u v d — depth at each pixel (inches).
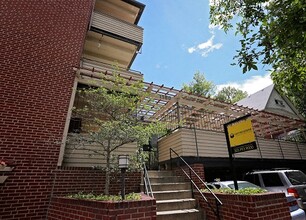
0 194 175.6
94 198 145.4
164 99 301.1
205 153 298.0
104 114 230.2
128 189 226.8
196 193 217.3
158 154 350.3
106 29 362.0
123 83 226.8
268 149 378.0
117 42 390.6
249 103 636.7
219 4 240.4
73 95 247.3
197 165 262.5
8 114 204.4
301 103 619.8
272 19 151.6
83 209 132.4
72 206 146.6
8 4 253.0
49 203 190.4
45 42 258.7
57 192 197.2
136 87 231.9
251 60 153.3
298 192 209.2
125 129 185.0
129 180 231.5
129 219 115.2
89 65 288.5
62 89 244.1
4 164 169.0
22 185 186.9
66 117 232.8
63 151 214.2
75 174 210.7
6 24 240.8
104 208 115.1
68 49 271.6
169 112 339.9
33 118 215.3
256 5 181.8
